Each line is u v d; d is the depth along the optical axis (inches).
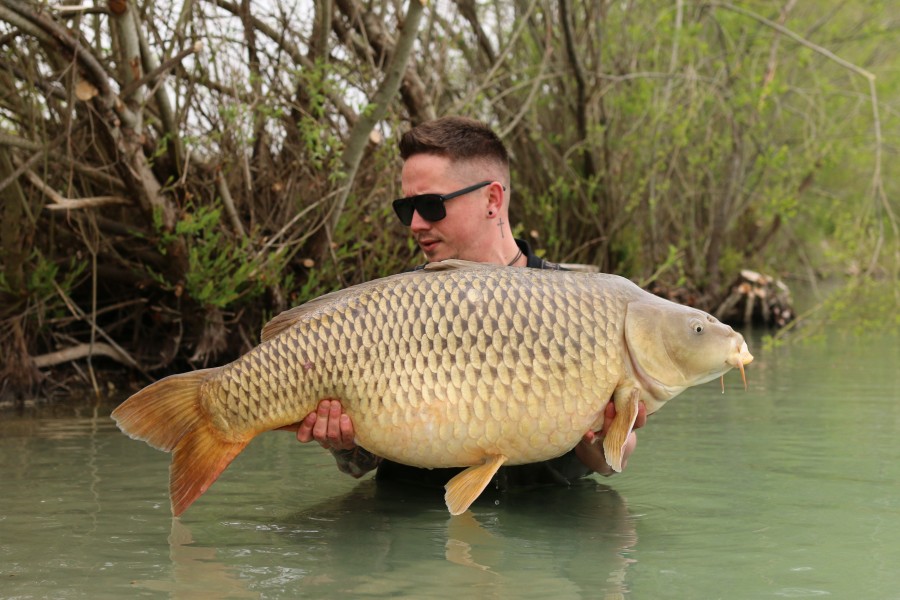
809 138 411.2
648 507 101.8
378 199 241.8
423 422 89.2
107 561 82.6
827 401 183.0
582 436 92.6
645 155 354.0
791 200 391.5
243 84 218.4
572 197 338.0
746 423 157.4
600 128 331.6
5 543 88.4
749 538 89.3
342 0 232.1
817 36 440.8
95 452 136.1
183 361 237.3
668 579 77.1
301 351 90.1
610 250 356.5
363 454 110.0
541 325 89.0
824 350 297.0
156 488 112.3
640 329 89.9
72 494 109.0
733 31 407.5
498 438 89.2
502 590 74.4
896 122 406.9
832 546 86.5
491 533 91.7
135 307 234.8
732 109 385.7
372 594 73.4
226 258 222.5
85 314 227.1
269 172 230.1
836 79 459.5
